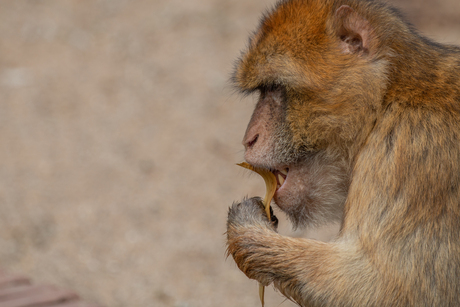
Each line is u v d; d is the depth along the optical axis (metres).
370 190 4.54
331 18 4.93
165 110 18.09
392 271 4.30
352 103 4.82
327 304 4.46
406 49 4.90
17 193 14.74
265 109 5.16
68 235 13.49
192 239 13.44
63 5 24.22
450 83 4.75
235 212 5.16
